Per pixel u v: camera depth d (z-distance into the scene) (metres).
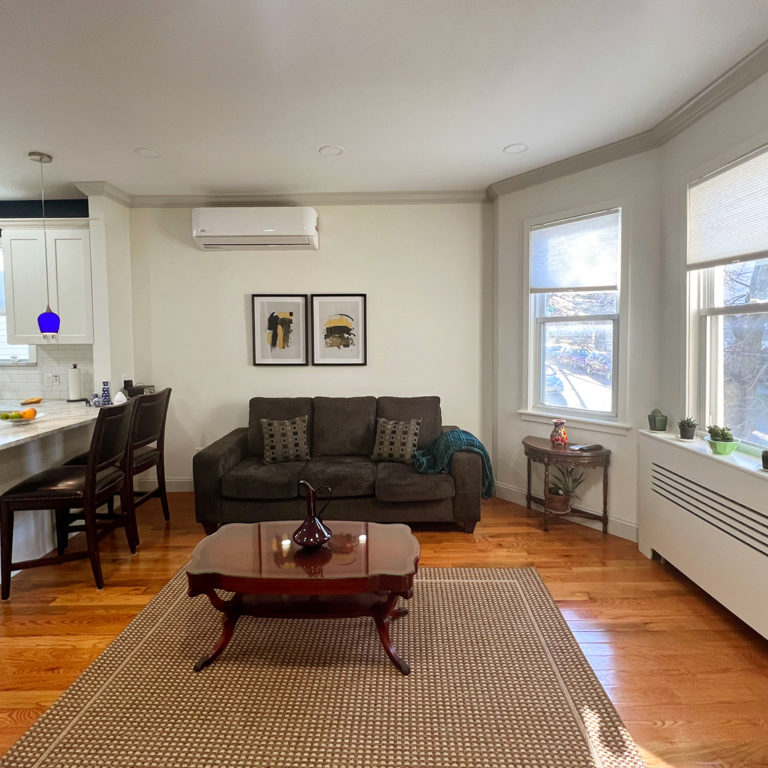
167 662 1.98
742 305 2.38
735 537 2.13
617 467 3.24
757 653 2.02
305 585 1.80
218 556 2.01
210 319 4.16
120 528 3.48
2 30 1.88
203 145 3.02
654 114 2.68
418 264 4.10
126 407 2.85
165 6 1.75
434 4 1.76
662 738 1.59
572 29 1.92
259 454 3.80
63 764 1.49
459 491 3.26
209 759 1.50
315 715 1.68
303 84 2.32
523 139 2.99
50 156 3.17
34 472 3.01
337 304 4.13
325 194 4.01
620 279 3.15
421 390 4.18
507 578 2.68
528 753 1.53
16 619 2.32
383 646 1.96
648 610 2.36
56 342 3.74
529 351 3.73
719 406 2.61
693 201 2.65
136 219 4.09
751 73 2.18
